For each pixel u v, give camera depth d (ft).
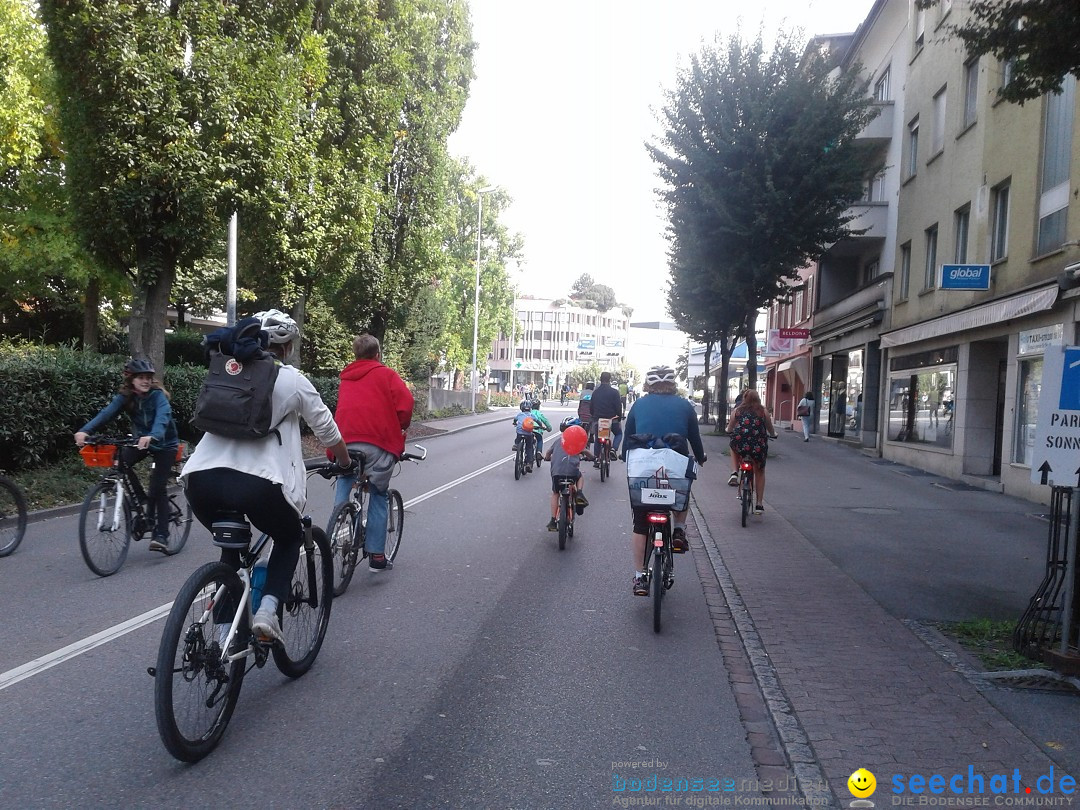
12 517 26.96
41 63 66.90
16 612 20.17
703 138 71.05
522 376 414.41
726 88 70.49
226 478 12.99
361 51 61.16
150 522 25.72
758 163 70.59
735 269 71.56
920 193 68.44
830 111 68.28
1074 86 42.29
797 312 123.85
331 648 17.95
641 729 14.11
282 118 47.55
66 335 99.96
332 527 21.40
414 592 22.94
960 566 28.25
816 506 42.37
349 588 23.18
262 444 13.34
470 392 174.81
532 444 54.34
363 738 13.38
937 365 62.18
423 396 129.80
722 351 102.27
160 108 43.52
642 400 22.57
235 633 13.17
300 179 50.34
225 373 13.14
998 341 54.19
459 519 35.96
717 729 14.19
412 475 53.72
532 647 18.45
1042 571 27.63
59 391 41.73
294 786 11.68
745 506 35.94
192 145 43.91
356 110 59.72
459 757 12.79
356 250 62.69
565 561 27.71
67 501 36.65
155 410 25.62
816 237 71.51
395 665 16.97
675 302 123.54
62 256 71.46
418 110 80.74
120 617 19.85
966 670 17.20
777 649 18.58
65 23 42.37
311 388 13.84
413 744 13.21
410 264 84.23
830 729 14.03
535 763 12.67
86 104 43.52
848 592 24.17
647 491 20.25
